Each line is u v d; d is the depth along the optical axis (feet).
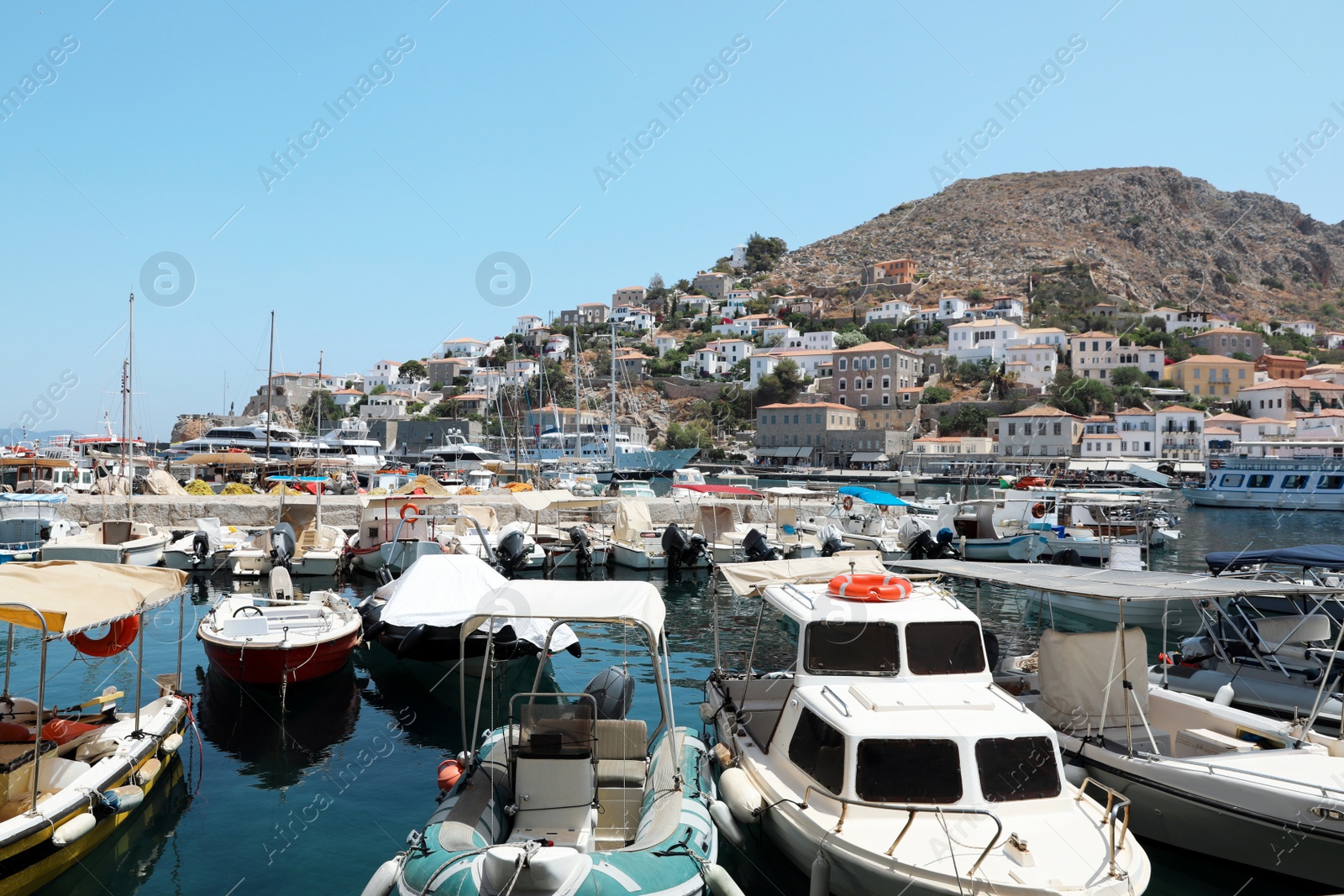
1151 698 33.83
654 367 522.88
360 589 75.92
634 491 143.54
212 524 88.79
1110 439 314.35
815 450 382.22
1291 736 29.78
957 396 421.18
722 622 66.39
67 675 48.52
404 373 606.14
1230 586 31.24
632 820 27.27
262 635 45.62
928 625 28.96
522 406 423.23
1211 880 27.09
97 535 85.15
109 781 27.96
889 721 25.08
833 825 23.62
